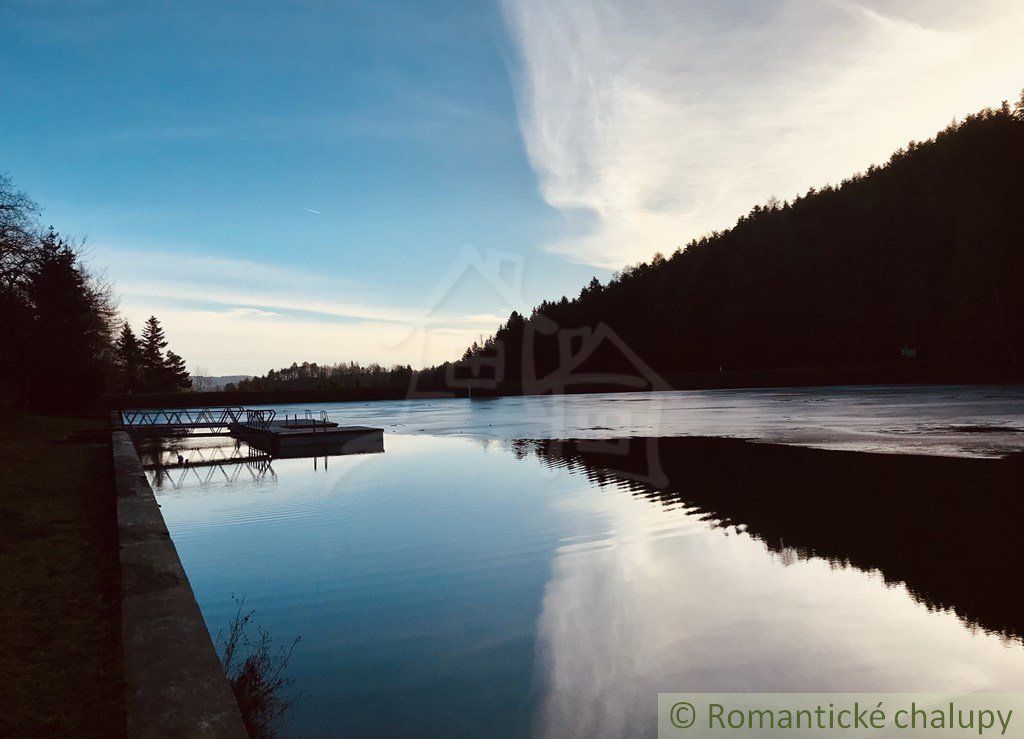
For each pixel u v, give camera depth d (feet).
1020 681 9.98
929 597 13.52
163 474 40.42
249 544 20.44
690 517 21.97
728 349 217.15
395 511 24.85
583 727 8.89
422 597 14.75
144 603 10.49
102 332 127.34
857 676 10.28
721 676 10.39
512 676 10.55
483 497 27.14
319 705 9.74
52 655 9.17
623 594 14.51
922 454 34.17
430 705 9.68
